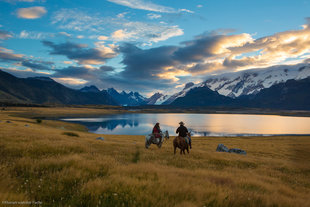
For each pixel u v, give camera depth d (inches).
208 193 189.3
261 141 2469.2
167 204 151.6
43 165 253.1
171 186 196.5
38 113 7386.8
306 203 197.3
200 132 4180.6
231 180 275.6
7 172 216.5
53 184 187.2
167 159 494.9
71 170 230.1
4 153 349.1
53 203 150.7
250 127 5157.5
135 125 5177.2
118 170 254.4
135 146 778.2
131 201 150.4
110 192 169.8
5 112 6565.0
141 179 213.9
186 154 629.9
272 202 186.7
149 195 164.7
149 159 468.8
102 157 366.3
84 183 186.9
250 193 203.8
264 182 304.5
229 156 719.1
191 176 275.1
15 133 720.3
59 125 3555.6
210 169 397.7
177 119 7746.1
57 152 406.3
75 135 1381.6
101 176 231.5
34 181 194.1
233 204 171.2
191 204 153.1
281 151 1512.1
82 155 383.9
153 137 737.0
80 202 150.9
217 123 6323.8
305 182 399.2
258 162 653.9
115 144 783.7
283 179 403.2
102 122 5625.0
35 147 414.6
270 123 6574.8
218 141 2363.4
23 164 251.8
